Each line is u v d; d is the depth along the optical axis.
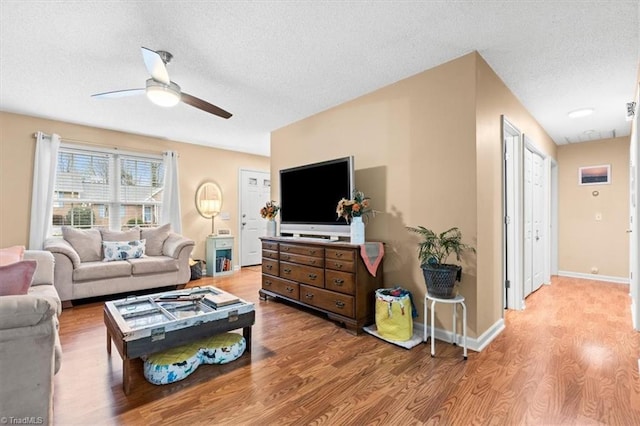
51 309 1.32
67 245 3.65
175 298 2.47
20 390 1.26
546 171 4.62
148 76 2.83
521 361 2.17
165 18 2.00
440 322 2.59
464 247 2.44
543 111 3.70
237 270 5.83
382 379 1.94
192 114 3.87
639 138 2.73
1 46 2.31
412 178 2.80
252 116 3.95
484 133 2.54
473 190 2.41
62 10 1.90
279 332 2.74
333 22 2.06
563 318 3.09
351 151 3.38
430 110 2.68
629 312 3.27
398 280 2.90
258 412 1.62
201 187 5.50
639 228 2.68
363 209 2.89
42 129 4.00
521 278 3.37
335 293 2.88
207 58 2.52
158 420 1.55
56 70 2.71
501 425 1.50
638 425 1.50
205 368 2.08
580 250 5.11
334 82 2.97
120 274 3.77
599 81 2.92
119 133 4.64
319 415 1.59
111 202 4.57
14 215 3.81
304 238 3.50
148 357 1.98
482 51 2.42
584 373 1.99
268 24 2.08
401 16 2.00
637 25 2.06
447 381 1.91
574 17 2.00
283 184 3.87
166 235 4.64
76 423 1.52
